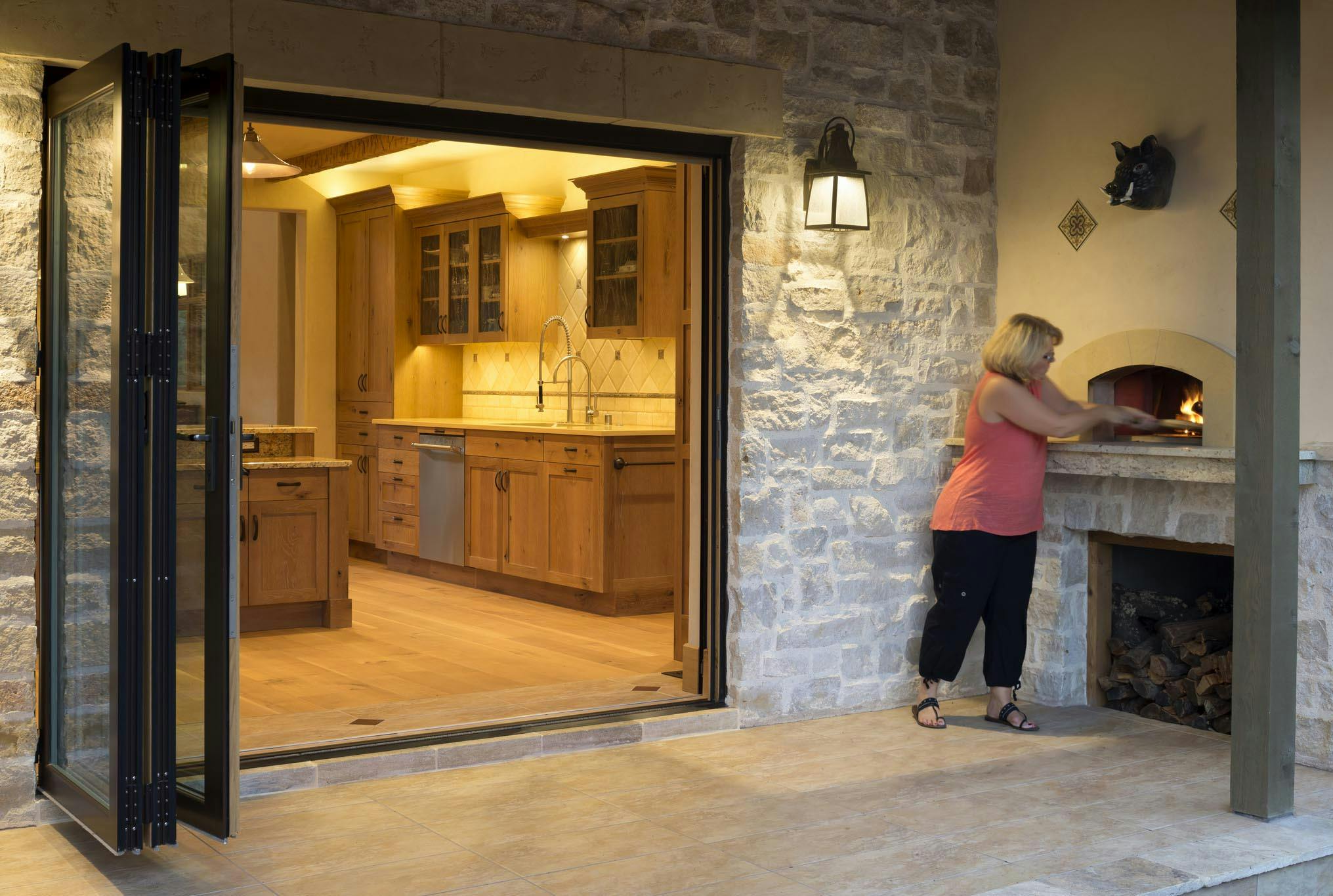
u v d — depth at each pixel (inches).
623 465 277.9
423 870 131.0
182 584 131.9
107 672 129.3
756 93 186.1
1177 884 127.7
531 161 347.6
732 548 191.0
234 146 124.6
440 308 361.7
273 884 127.0
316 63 154.1
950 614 190.1
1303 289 172.4
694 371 198.4
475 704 193.3
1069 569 206.2
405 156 359.3
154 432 126.4
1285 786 149.9
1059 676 206.2
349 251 387.9
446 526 328.5
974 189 213.2
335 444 393.1
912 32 204.4
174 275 126.4
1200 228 186.2
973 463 191.5
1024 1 210.8
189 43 146.8
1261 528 148.2
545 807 152.3
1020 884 127.5
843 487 199.2
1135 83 194.7
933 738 185.6
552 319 330.3
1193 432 193.9
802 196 192.9
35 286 142.6
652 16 178.9
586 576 281.3
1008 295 214.8
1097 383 203.8
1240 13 147.1
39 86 142.2
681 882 128.0
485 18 165.8
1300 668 172.7
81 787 136.1
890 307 203.3
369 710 188.7
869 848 138.3
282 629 259.6
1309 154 171.9
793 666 195.3
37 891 125.0
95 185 133.3
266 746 167.3
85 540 137.1
